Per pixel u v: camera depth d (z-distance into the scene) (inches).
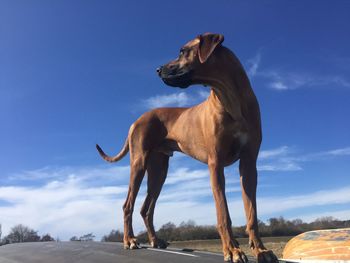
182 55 44.2
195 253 44.5
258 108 44.7
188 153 54.9
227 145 44.2
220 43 42.7
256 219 42.2
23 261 50.4
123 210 55.2
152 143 58.4
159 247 56.5
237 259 37.0
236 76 43.2
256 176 44.6
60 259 47.9
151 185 60.1
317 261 37.9
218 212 41.1
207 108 46.0
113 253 47.1
